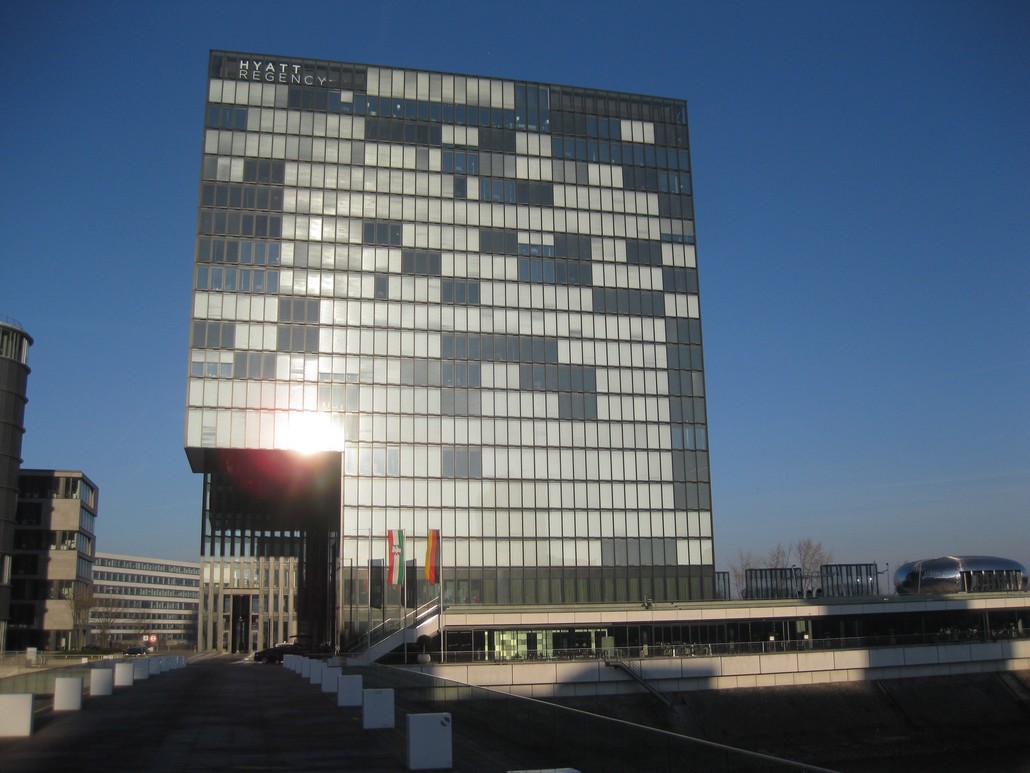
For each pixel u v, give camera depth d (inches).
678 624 3415.4
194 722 1142.3
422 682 1226.6
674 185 4569.4
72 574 5231.3
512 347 4183.1
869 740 2869.1
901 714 2972.4
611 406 4237.2
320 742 964.0
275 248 4005.9
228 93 4121.6
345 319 4018.2
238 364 3873.0
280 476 4559.5
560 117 4493.1
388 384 4005.9
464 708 1079.6
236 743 957.2
